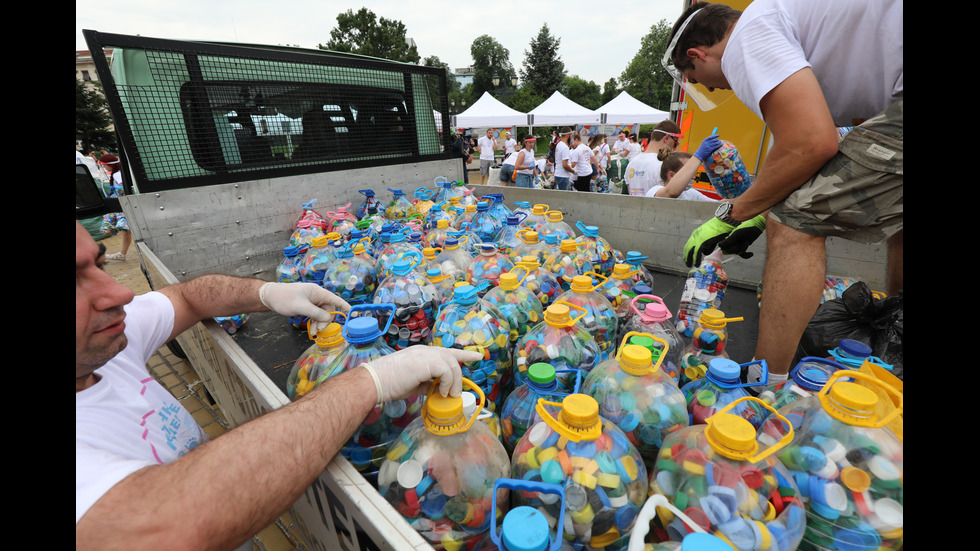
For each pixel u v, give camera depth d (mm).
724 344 1280
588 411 760
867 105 1440
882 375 872
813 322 1652
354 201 3156
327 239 2158
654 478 808
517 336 1507
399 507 811
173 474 617
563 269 1997
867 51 1309
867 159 1205
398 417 1061
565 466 766
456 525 799
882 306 1547
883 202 1206
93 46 2035
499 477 826
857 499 687
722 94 2178
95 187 6449
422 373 847
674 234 2664
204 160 2432
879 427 707
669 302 2234
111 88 2104
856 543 676
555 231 2492
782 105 1300
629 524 766
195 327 1664
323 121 2980
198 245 2373
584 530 748
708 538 588
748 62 1361
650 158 4023
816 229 1346
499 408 1387
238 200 2514
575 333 1281
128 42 2131
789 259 1402
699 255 1864
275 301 1287
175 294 1260
